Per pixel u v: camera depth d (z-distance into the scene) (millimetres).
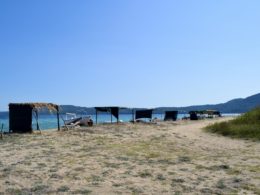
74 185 13875
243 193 12898
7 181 14383
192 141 30812
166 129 45969
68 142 28516
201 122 66688
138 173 16203
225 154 22703
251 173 16438
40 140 29844
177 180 14852
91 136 33938
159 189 13375
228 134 34812
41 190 13062
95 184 14047
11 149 24031
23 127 36469
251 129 33688
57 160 19469
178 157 21078
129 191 13055
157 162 19188
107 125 52031
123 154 21953
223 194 12773
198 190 13273
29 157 20547
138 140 31000
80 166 17734
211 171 16844
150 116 67062
